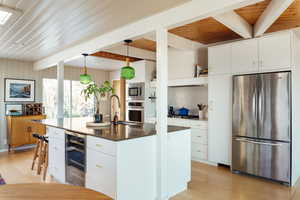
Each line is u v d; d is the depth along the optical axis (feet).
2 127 16.40
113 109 23.21
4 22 8.48
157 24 7.91
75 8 7.33
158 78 8.00
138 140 7.39
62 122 11.57
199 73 14.14
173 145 8.71
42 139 11.36
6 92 16.55
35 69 17.67
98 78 23.06
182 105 16.93
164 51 7.89
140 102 17.34
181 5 7.20
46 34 10.09
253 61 10.91
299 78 10.60
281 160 9.78
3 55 15.03
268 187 9.53
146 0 6.78
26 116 16.35
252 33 11.14
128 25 8.96
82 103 22.16
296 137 10.07
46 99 19.03
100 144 7.34
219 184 9.87
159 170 8.00
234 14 9.28
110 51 13.83
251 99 10.75
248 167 10.85
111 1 6.84
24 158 14.28
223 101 12.16
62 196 3.57
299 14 9.49
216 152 12.51
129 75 9.77
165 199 8.20
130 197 7.11
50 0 6.70
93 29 9.41
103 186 7.18
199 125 13.51
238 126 11.25
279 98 9.83
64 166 9.47
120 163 6.79
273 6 7.87
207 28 11.36
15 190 3.78
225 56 12.07
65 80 20.80
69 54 12.78
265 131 10.25
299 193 8.90
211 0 6.44
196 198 8.46
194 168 12.19
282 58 9.98
